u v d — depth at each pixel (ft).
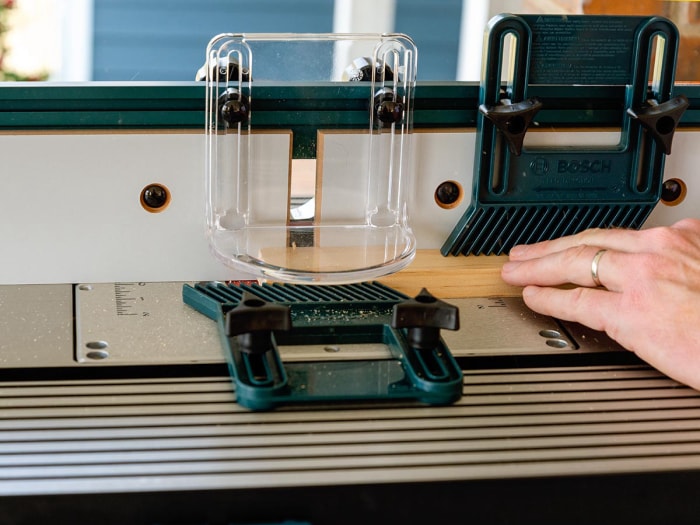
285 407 3.28
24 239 4.17
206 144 4.12
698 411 3.43
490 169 4.29
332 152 4.24
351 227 4.34
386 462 2.98
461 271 4.27
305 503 2.85
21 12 10.95
